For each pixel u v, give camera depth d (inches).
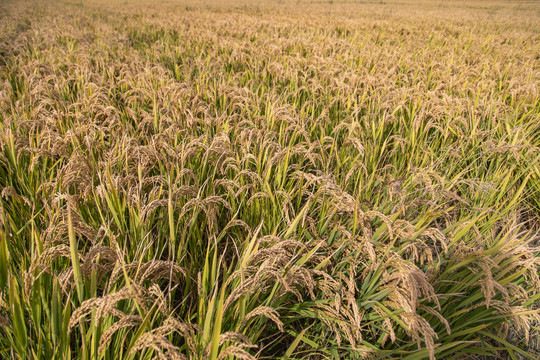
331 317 84.0
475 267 91.7
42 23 646.5
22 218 107.6
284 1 1679.4
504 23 820.6
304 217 97.9
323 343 93.6
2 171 133.5
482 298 93.0
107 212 98.2
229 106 194.1
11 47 398.0
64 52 347.3
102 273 74.0
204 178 130.6
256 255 75.6
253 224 116.4
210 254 104.6
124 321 56.4
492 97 221.8
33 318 68.4
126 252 89.3
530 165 153.0
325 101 222.5
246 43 429.1
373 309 92.5
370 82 232.5
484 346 97.3
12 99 213.8
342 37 572.7
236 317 76.6
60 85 227.1
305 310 89.5
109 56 373.7
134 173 116.2
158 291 62.1
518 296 88.0
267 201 114.4
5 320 61.1
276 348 98.3
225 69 320.2
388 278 84.6
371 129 183.6
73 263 66.5
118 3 1365.7
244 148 135.3
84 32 523.5
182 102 185.3
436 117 184.1
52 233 82.0
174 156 119.6
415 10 1267.2
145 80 240.4
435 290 94.5
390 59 345.4
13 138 128.5
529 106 213.6
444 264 100.5
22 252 94.7
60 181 106.9
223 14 946.1
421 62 342.0
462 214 140.3
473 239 119.0
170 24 637.9
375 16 962.1
